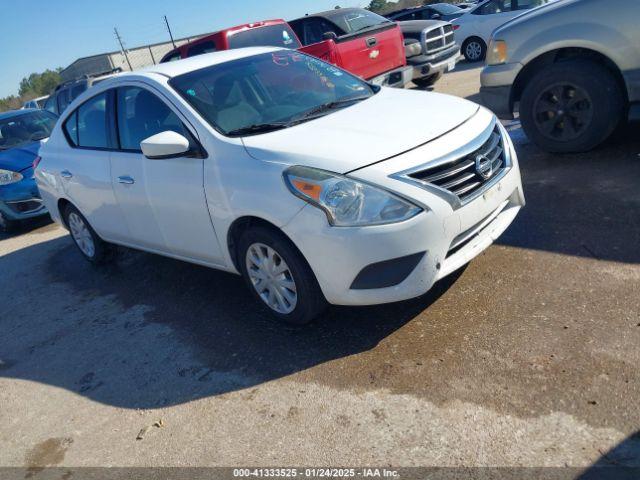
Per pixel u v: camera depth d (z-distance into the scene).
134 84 4.29
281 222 3.15
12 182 7.60
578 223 3.99
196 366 3.49
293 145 3.29
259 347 3.51
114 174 4.44
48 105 14.38
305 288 3.28
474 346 2.99
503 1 13.27
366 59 8.88
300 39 10.28
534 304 3.21
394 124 3.36
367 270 3.00
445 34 10.63
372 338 3.29
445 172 3.05
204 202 3.63
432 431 2.52
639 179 4.41
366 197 2.93
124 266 5.51
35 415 3.42
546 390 2.58
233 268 3.81
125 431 3.06
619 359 2.65
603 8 4.78
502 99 5.63
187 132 3.78
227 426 2.90
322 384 3.02
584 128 5.07
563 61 5.08
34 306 5.13
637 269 3.29
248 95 4.00
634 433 2.26
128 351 3.88
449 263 3.10
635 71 4.73
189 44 9.38
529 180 4.96
